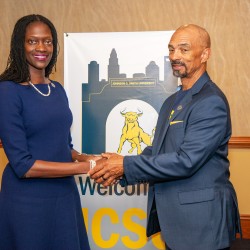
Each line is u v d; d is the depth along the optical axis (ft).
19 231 5.74
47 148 5.92
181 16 10.54
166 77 8.75
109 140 8.92
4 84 5.76
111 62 8.84
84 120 8.95
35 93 5.94
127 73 8.82
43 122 5.84
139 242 8.89
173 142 5.98
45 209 5.85
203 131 5.68
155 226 6.59
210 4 10.45
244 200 10.79
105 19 10.74
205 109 5.74
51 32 6.30
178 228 5.86
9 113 5.65
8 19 10.94
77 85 8.93
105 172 6.22
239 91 10.59
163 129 6.33
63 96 6.43
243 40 10.46
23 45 5.93
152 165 5.83
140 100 8.83
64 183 6.14
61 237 6.00
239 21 10.43
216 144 5.74
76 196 6.49
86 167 6.16
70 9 10.78
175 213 5.89
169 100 6.81
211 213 5.73
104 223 8.96
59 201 6.00
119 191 8.89
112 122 8.90
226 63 10.55
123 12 10.68
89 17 10.76
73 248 6.09
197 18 10.51
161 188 6.06
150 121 8.83
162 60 8.75
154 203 6.40
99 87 8.89
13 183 5.85
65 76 8.95
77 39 8.90
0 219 5.91
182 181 5.90
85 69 8.89
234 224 6.11
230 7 10.41
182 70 6.17
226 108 5.90
